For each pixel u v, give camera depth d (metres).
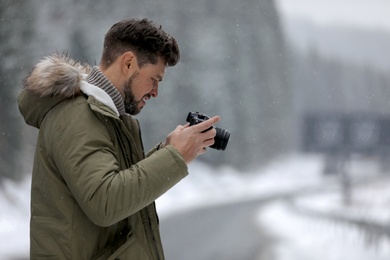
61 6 44.31
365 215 25.41
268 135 84.69
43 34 33.03
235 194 49.81
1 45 28.39
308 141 112.06
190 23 65.19
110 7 48.91
